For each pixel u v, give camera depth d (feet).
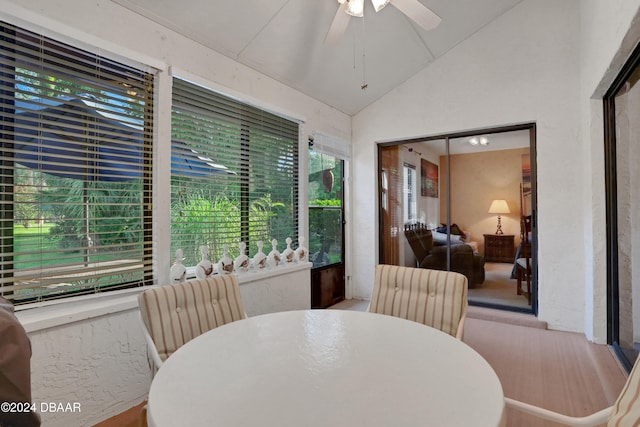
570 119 9.89
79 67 5.80
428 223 12.79
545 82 10.25
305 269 10.71
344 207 13.92
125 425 5.76
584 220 9.55
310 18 8.47
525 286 11.08
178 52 7.39
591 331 9.01
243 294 8.53
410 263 13.28
